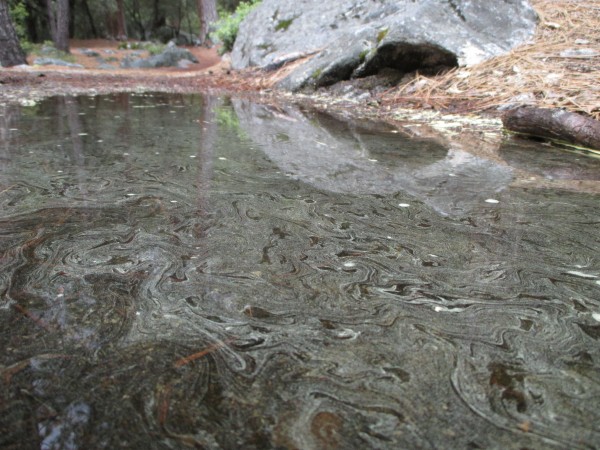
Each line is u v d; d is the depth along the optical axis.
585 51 5.52
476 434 0.86
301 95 7.16
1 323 1.16
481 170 2.85
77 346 1.08
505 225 1.93
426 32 6.14
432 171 2.80
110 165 2.72
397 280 1.44
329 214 2.02
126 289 1.35
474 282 1.44
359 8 8.77
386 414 0.90
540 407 0.92
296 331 1.17
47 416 0.88
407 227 1.89
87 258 1.54
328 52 7.57
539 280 1.46
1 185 2.29
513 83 5.25
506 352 1.10
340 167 2.84
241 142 3.54
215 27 19.97
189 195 2.22
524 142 3.80
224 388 0.96
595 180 2.64
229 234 1.77
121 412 0.89
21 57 12.14
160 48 18.75
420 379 1.00
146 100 6.48
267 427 0.86
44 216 1.90
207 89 8.22
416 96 5.84
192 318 1.21
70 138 3.52
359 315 1.25
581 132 3.40
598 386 0.99
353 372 1.02
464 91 5.51
